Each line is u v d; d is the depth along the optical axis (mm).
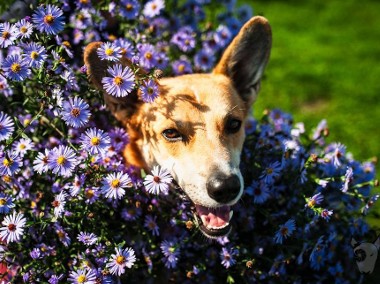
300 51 2074
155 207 916
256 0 2658
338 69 1901
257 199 916
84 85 916
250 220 934
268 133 989
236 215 946
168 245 889
